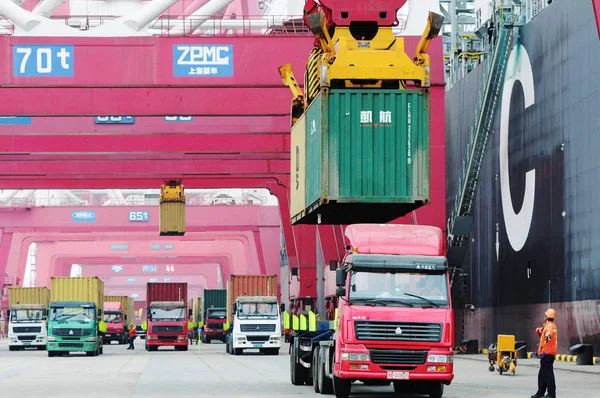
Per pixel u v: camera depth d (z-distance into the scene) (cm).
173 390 4875
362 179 4909
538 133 8644
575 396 4319
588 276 7538
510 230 9356
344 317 4125
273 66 7825
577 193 7775
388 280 4172
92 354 10081
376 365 4103
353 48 5094
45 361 8819
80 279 10575
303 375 5191
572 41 7888
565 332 8000
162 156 11900
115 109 8056
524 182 8969
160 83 7762
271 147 10794
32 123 10562
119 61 7750
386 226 4334
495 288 9825
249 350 11800
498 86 9475
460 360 8362
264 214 17812
